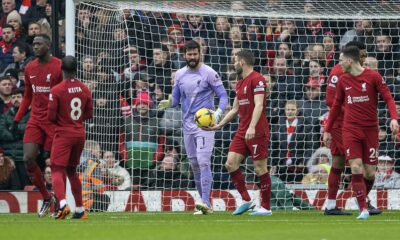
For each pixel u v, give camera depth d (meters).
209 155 33.41
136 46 42.50
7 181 40.75
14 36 42.22
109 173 39.50
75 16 39.53
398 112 44.16
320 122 43.44
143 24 43.66
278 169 42.56
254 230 22.39
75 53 39.38
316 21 45.06
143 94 41.91
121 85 41.56
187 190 39.31
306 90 44.06
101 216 31.98
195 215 32.62
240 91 31.88
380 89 29.38
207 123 32.28
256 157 31.69
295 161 42.81
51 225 24.97
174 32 44.06
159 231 21.81
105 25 40.81
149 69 43.06
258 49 44.59
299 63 44.50
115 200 38.78
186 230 22.28
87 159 38.97
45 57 31.66
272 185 39.59
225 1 38.34
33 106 31.83
